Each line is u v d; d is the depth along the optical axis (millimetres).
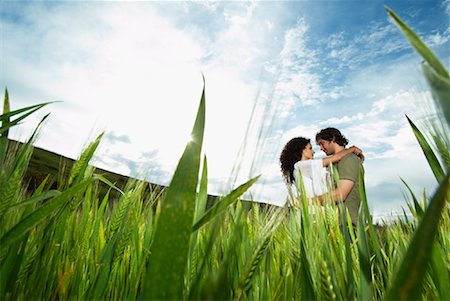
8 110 1028
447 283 603
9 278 800
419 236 373
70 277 1045
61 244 1021
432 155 694
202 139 574
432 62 405
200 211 789
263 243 736
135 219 1189
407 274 366
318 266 888
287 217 1215
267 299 957
